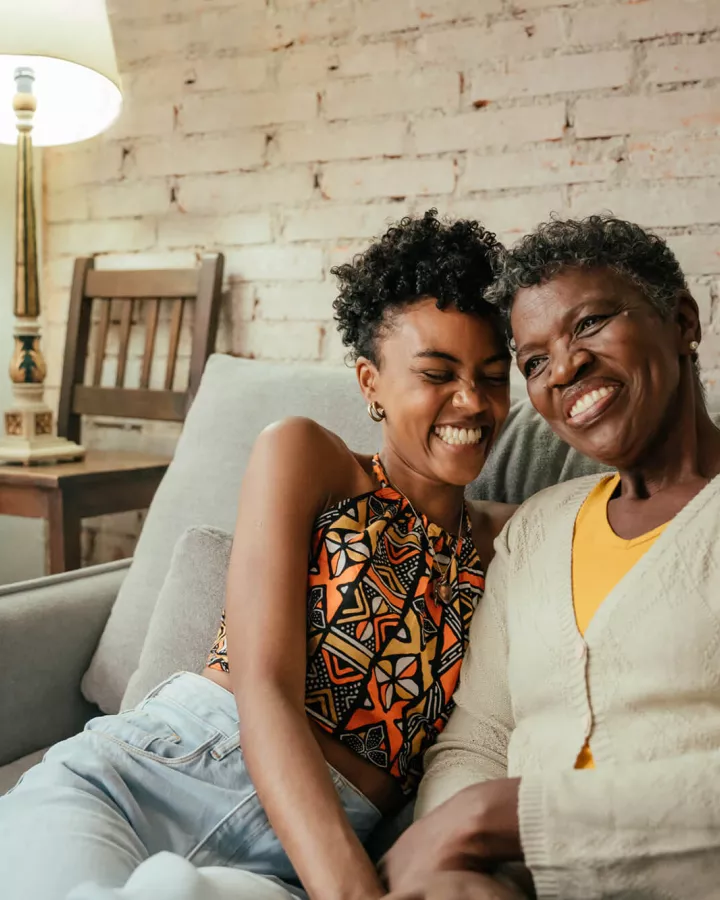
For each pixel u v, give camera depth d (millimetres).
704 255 1716
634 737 778
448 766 901
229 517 1381
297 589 932
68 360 2227
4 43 1813
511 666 915
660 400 834
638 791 681
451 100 1902
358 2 1970
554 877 690
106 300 2213
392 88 1956
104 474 1928
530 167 1843
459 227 1009
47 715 1300
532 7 1808
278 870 893
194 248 2205
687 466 868
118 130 2262
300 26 2033
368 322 1026
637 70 1734
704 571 788
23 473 1872
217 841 889
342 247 2041
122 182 2273
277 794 801
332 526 972
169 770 907
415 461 1013
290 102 2062
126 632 1322
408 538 994
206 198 2178
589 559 892
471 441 991
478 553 1054
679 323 869
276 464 989
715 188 1695
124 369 2170
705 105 1689
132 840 836
